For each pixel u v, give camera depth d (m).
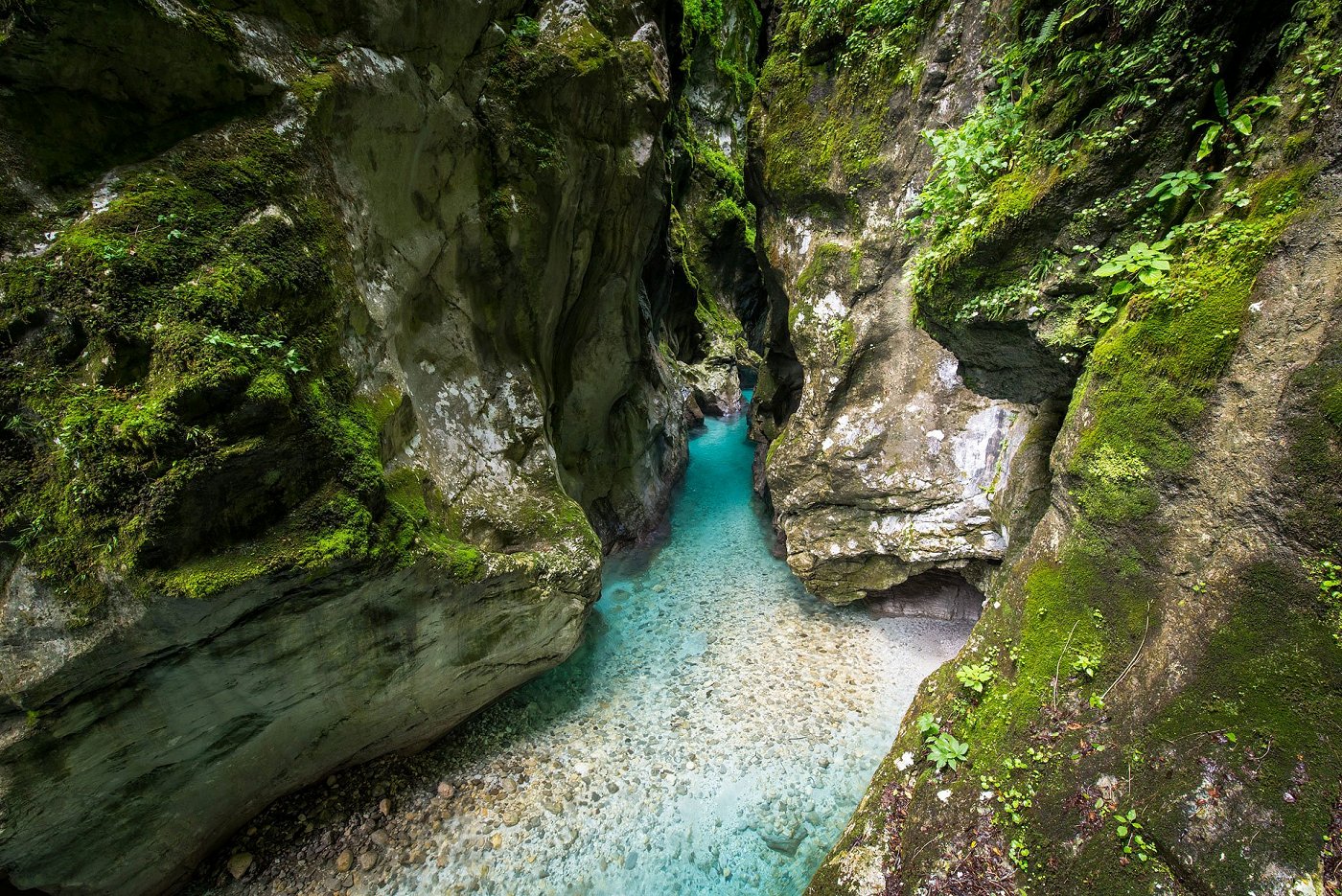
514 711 6.13
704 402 19.16
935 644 7.07
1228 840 2.68
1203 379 2.96
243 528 3.27
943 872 3.58
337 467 3.59
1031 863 3.30
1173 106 3.19
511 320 6.55
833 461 7.13
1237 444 2.80
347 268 3.95
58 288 2.77
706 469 14.38
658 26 8.73
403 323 4.98
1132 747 3.13
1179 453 3.07
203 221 3.16
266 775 4.34
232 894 4.33
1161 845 2.89
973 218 4.18
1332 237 2.53
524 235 6.13
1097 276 3.53
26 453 2.81
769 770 5.50
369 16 4.17
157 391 2.84
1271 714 2.67
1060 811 3.28
